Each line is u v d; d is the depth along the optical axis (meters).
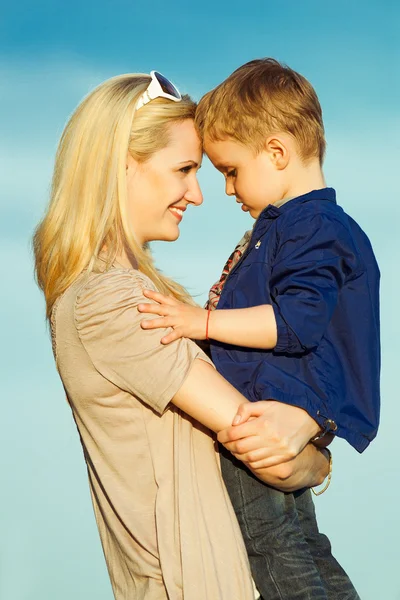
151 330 3.11
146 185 3.43
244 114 3.61
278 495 3.27
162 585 3.11
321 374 3.30
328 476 3.40
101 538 3.34
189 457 3.14
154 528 3.12
